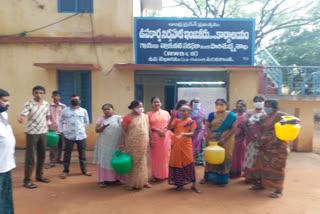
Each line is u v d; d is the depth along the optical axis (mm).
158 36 8828
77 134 6379
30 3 8914
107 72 9023
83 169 6570
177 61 8875
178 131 5500
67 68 8820
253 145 5871
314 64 18062
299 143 9227
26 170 5711
